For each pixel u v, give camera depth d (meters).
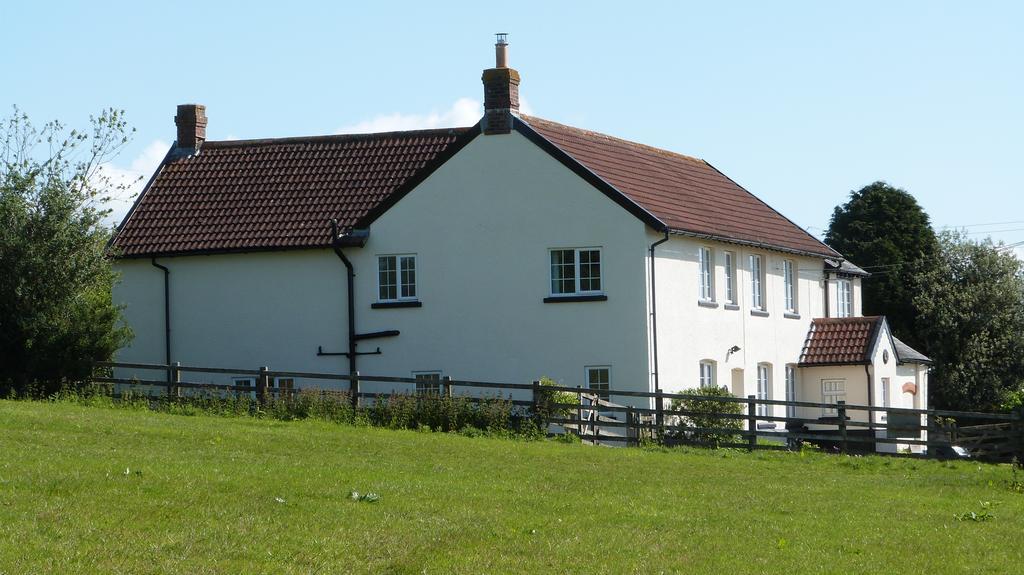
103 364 30.98
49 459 18.27
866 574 13.99
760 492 20.48
